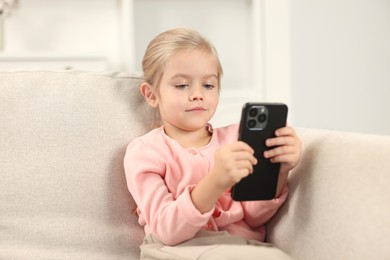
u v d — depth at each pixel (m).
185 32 1.04
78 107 1.06
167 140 1.03
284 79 2.69
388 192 0.75
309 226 0.88
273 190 0.91
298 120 2.70
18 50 2.74
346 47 2.76
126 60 2.62
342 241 0.80
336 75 2.75
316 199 0.88
